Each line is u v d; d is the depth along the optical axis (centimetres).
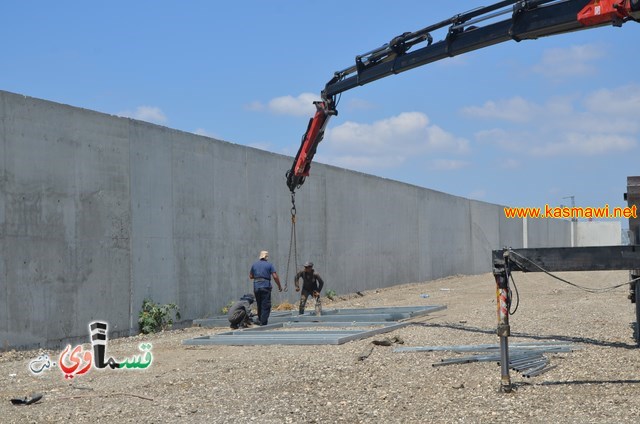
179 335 1653
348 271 2789
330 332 1515
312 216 2534
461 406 812
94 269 1550
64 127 1488
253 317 1842
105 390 959
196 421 779
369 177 3022
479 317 1742
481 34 1348
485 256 4641
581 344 1223
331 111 1755
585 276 3712
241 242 2103
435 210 3806
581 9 1184
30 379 1081
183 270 1844
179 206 1839
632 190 1154
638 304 1235
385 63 1570
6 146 1353
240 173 2112
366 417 779
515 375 966
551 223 6456
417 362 1096
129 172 1664
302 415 790
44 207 1430
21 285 1370
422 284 3472
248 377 1019
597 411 764
